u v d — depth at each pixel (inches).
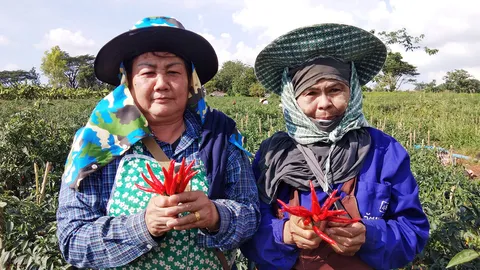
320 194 86.3
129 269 81.5
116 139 82.0
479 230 128.3
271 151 94.3
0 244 140.7
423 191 211.0
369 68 100.3
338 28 87.3
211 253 85.7
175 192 71.8
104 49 85.5
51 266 129.4
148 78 82.2
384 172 87.0
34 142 249.9
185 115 91.1
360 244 78.6
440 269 128.0
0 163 237.9
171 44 83.8
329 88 86.4
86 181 80.8
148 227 74.0
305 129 89.2
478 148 550.3
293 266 88.7
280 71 100.4
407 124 686.5
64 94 1653.5
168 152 86.0
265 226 89.0
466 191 187.5
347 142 88.5
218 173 84.3
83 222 79.8
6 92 1425.9
